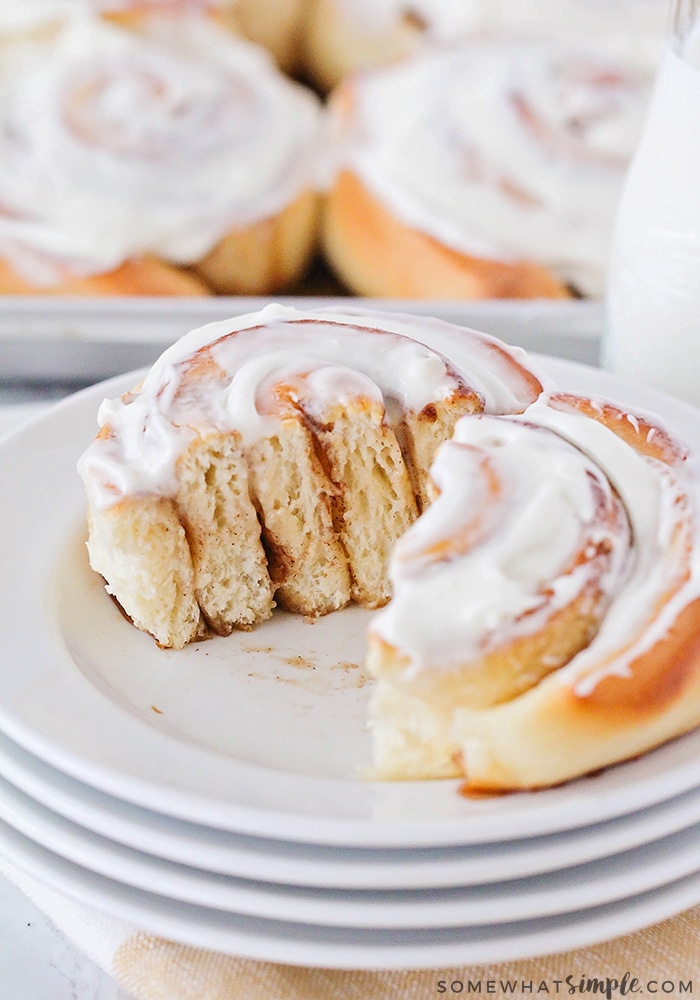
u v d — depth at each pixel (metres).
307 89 0.79
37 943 0.49
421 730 0.48
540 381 0.54
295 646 0.53
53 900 0.49
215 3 0.76
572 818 0.45
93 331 0.61
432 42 0.76
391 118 0.71
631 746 0.48
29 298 0.63
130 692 0.51
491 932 0.46
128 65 0.72
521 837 0.46
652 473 0.51
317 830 0.45
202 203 0.67
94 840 0.47
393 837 0.45
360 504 0.54
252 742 0.50
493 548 0.49
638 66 0.72
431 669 0.48
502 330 0.62
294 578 0.53
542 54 0.72
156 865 0.47
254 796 0.47
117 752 0.48
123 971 0.48
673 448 0.51
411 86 0.72
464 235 0.66
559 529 0.49
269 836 0.46
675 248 0.56
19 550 0.53
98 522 0.52
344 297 0.69
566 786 0.48
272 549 0.53
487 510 0.49
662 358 0.57
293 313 0.55
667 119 0.56
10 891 0.49
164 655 0.52
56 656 0.50
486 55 0.73
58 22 0.73
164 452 0.52
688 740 0.48
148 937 0.48
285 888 0.46
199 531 0.52
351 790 0.48
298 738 0.50
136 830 0.46
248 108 0.71
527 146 0.69
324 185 0.70
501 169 0.68
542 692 0.48
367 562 0.54
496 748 0.48
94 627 0.52
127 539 0.52
